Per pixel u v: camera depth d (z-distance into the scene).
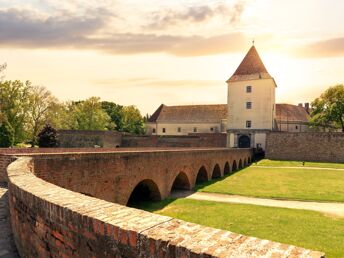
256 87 53.53
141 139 51.81
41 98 45.59
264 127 52.94
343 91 54.53
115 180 12.45
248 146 54.00
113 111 80.06
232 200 18.70
